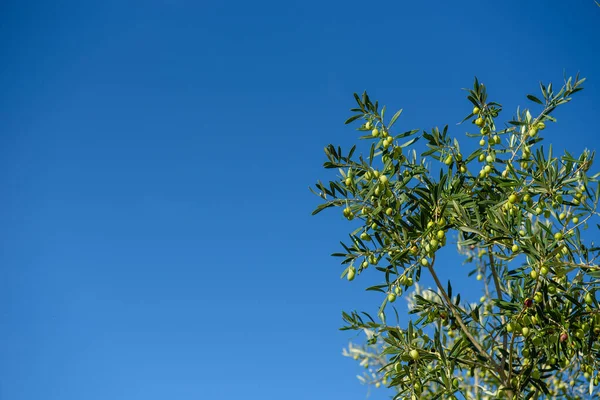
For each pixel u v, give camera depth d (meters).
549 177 3.31
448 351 3.64
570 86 3.55
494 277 3.80
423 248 3.44
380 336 3.57
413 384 3.38
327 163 3.61
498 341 3.94
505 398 3.53
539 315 3.32
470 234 3.82
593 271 3.16
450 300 3.62
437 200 3.44
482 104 3.66
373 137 3.61
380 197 3.59
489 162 3.65
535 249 3.20
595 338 3.47
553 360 3.44
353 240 3.55
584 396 4.66
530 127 3.62
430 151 3.66
